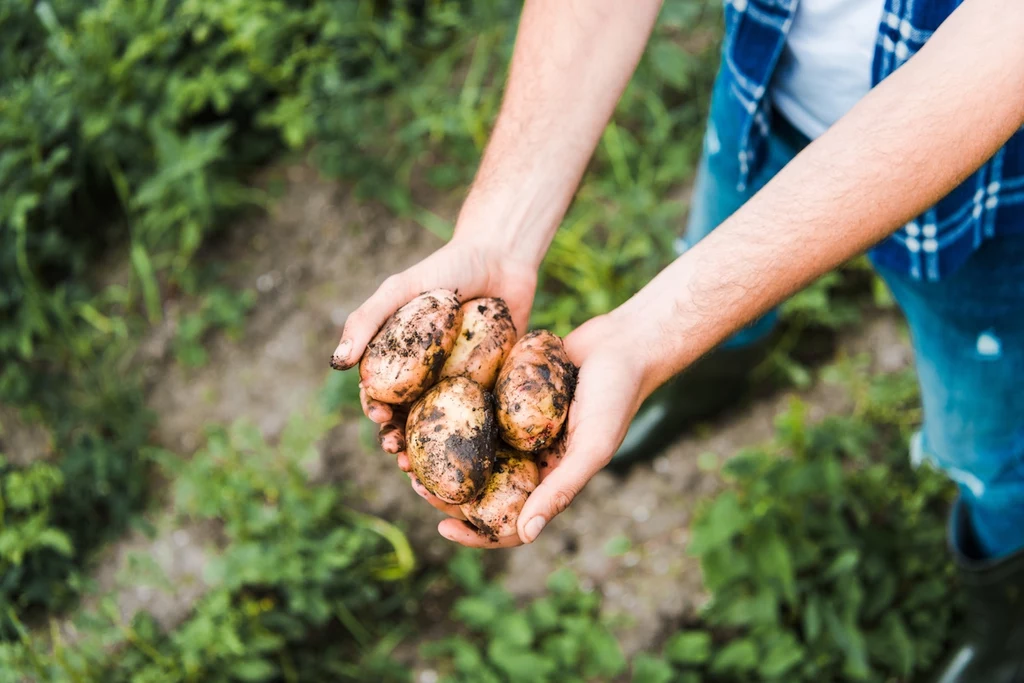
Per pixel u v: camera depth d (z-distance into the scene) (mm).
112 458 1377
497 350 876
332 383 1382
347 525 1362
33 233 1556
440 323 851
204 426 1469
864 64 871
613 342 821
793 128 998
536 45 931
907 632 1230
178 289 1588
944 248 892
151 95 1567
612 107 938
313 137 1706
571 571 1331
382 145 1687
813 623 1180
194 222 1536
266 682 1274
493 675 1216
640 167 1603
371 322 869
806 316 1462
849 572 1204
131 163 1604
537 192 922
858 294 1505
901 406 1396
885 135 739
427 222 1615
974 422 1010
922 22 812
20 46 1657
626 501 1375
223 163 1659
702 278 792
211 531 1360
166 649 1250
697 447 1398
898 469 1315
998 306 928
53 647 1281
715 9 1691
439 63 1726
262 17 1564
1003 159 848
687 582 1301
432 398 848
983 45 722
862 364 1449
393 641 1313
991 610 1140
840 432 1280
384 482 1391
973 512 1106
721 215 1147
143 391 1513
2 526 1297
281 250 1613
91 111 1531
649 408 1364
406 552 1338
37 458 1437
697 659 1204
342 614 1299
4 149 1530
